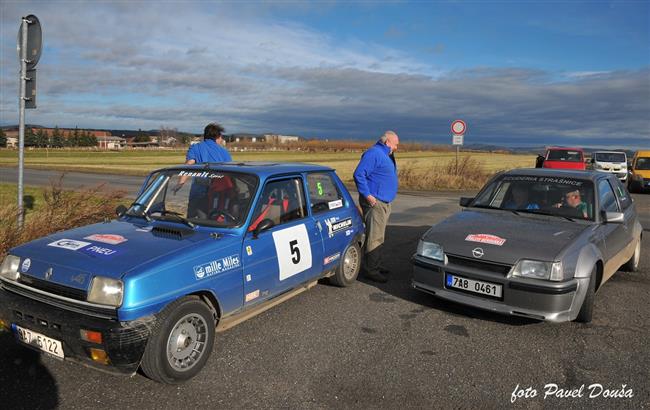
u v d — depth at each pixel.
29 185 18.53
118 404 3.11
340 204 5.72
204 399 3.20
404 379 3.53
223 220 4.16
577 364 3.84
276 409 3.10
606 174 6.33
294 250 4.65
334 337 4.28
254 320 4.65
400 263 7.15
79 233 3.98
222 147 6.98
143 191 4.77
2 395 3.17
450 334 4.42
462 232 4.98
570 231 4.88
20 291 3.48
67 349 3.21
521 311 4.34
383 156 5.96
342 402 3.20
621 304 5.36
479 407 3.18
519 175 6.08
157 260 3.37
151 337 3.20
